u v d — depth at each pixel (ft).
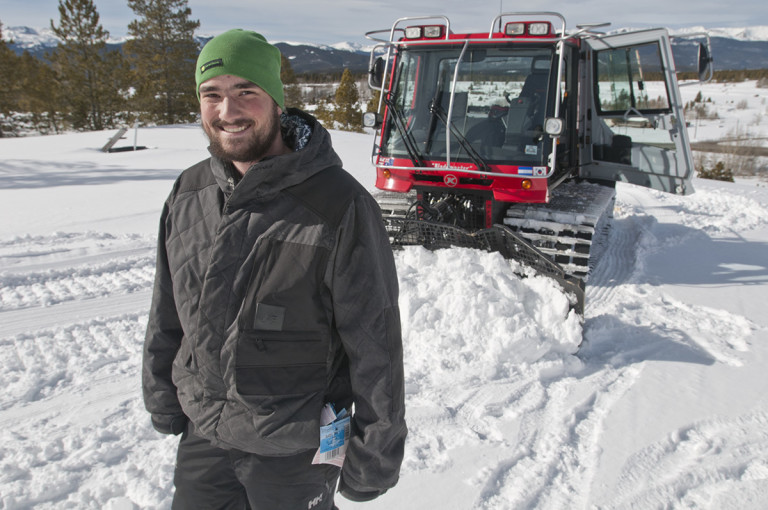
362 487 5.22
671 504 8.73
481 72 17.43
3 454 9.45
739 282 19.52
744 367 13.24
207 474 5.46
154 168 49.34
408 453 9.73
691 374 12.88
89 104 126.52
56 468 9.07
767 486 9.16
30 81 125.49
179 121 142.82
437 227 16.67
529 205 18.52
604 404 11.58
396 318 5.09
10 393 11.44
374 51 18.72
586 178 22.56
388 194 20.83
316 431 4.96
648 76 18.95
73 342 13.82
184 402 5.30
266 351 4.74
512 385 12.08
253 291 4.71
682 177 19.27
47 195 33.99
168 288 5.62
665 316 16.39
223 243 4.81
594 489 9.00
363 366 4.93
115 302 16.56
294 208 4.77
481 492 8.83
